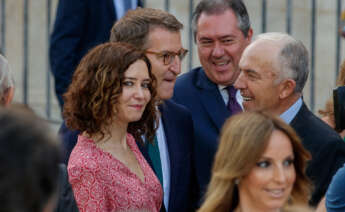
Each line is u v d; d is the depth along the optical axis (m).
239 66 7.28
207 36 7.97
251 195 4.93
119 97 6.02
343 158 6.87
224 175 4.91
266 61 7.04
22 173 2.64
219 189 4.98
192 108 7.96
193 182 7.55
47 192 2.72
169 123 7.28
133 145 6.45
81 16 10.67
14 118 2.71
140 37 7.07
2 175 2.62
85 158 5.86
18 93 16.02
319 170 6.81
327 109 8.90
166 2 13.36
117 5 10.92
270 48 7.08
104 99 5.95
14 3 15.99
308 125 7.00
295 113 7.13
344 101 7.30
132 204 5.89
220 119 7.83
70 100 6.07
